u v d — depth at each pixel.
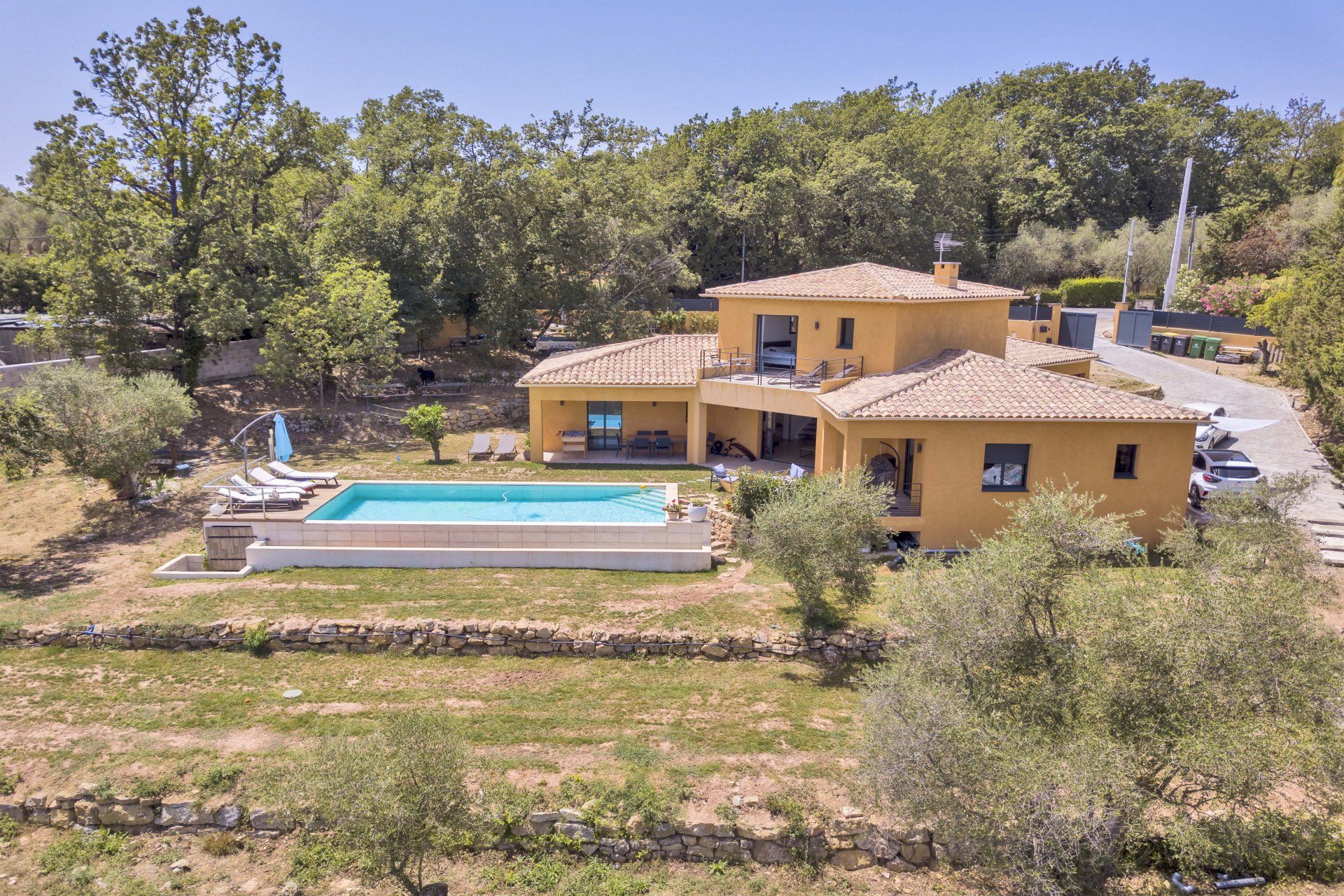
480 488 26.12
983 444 21.42
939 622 12.11
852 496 16.64
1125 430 21.30
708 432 31.95
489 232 42.41
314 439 33.91
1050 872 10.21
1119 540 12.48
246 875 12.20
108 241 31.64
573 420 32.03
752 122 64.69
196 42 34.34
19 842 12.77
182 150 34.19
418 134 47.94
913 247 61.16
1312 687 10.30
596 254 44.97
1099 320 58.78
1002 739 10.38
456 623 17.58
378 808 10.06
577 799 12.64
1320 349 27.66
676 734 14.37
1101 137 79.50
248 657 17.27
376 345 35.94
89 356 33.81
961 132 70.88
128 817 12.96
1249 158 81.00
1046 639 11.88
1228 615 10.56
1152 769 10.73
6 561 21.45
